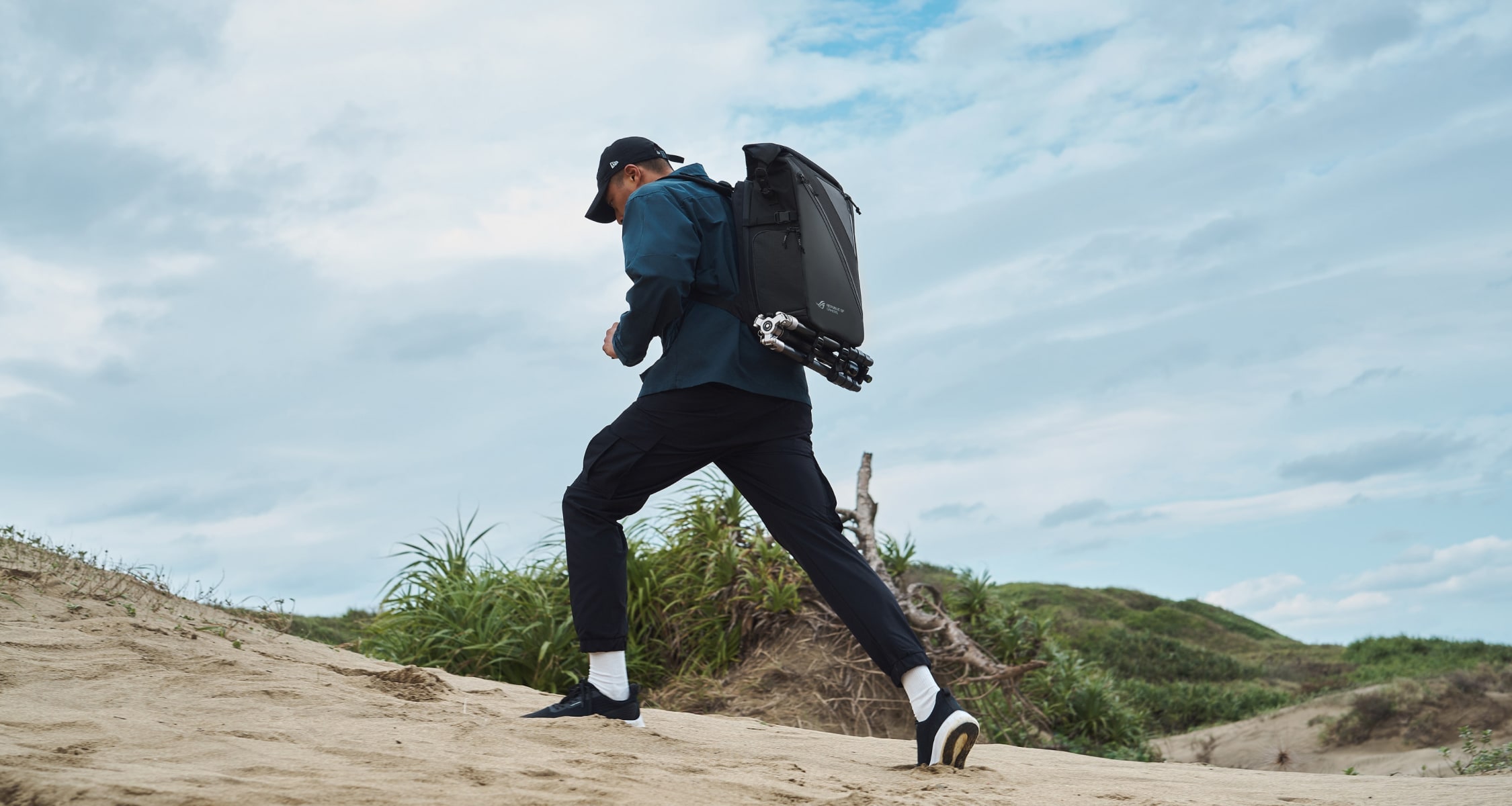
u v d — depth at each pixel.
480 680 3.86
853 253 2.78
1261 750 11.11
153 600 3.74
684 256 2.47
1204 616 24.12
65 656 2.54
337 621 7.33
